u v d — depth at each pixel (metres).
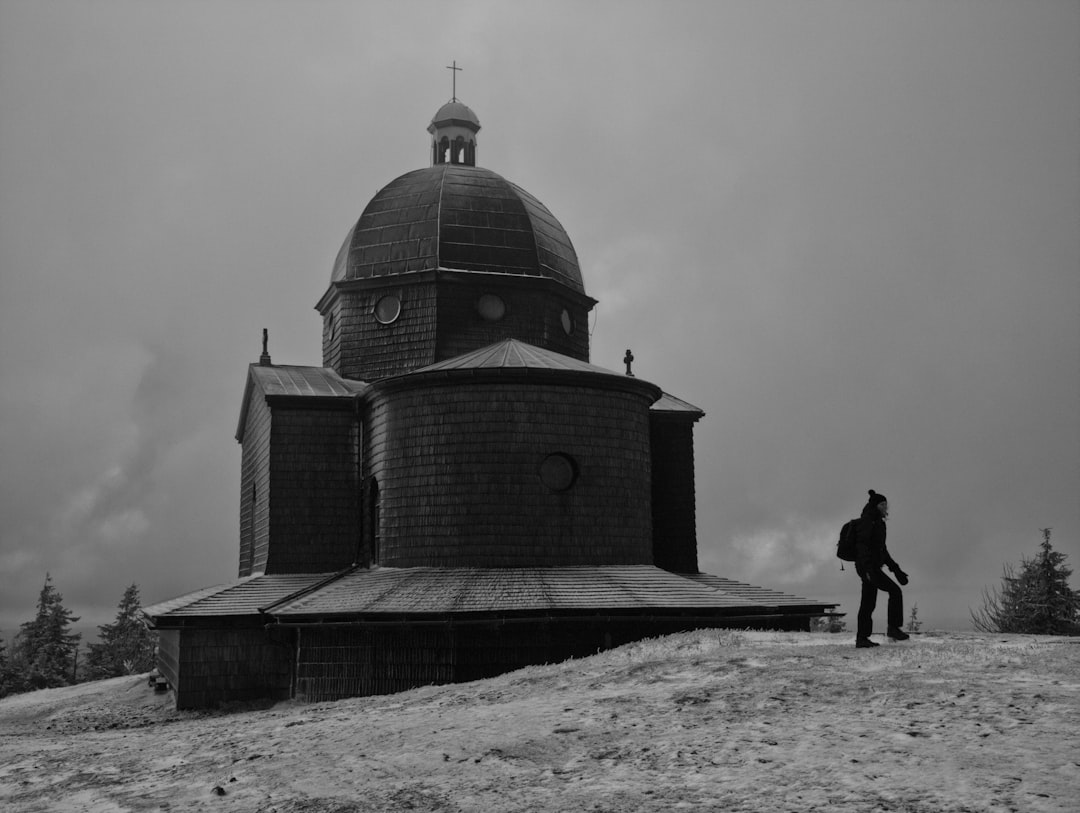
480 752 14.43
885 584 19.19
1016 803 10.09
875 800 10.59
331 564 35.97
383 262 39.16
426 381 32.72
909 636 20.00
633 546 32.88
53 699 40.81
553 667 22.02
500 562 31.30
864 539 19.00
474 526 31.56
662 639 22.92
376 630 29.27
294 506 36.09
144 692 39.03
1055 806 9.91
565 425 32.44
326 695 29.59
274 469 36.16
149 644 84.06
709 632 22.91
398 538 32.59
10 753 19.89
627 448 33.34
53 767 17.67
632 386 33.62
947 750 11.98
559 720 15.73
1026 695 13.96
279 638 31.17
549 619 28.33
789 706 14.81
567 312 40.59
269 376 38.69
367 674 29.27
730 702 15.45
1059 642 18.97
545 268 39.62
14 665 80.94
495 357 34.22
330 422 36.84
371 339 38.97
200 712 31.61
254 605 32.59
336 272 42.09
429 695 21.22
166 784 15.28
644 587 30.16
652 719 15.09
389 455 33.38
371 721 18.30
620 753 13.55
